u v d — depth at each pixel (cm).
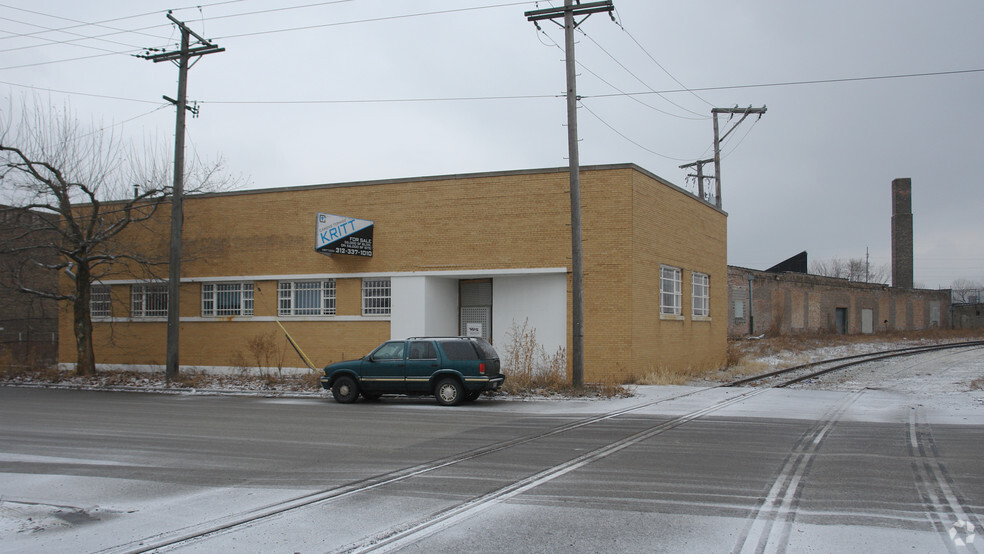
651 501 786
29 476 968
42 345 3559
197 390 2231
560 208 2300
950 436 1209
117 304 2952
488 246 2372
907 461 992
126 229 2916
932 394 1864
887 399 1778
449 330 2530
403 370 1825
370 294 2545
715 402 1761
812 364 2995
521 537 662
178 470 1001
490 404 1809
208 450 1158
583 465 991
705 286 2955
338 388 1881
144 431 1377
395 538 668
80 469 1013
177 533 696
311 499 822
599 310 2234
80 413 1683
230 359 2742
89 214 2897
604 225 2244
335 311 2581
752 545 628
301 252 2639
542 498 808
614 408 1672
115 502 824
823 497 793
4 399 2045
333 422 1484
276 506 793
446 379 1792
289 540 668
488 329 2520
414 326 2433
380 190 2525
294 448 1167
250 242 2728
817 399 1805
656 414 1552
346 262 2561
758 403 1733
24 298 3625
